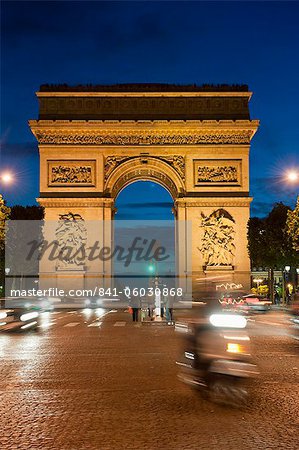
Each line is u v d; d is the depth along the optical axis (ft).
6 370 96.07
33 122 370.32
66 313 292.20
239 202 374.02
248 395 71.26
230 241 372.79
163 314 223.51
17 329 184.03
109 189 375.04
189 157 375.86
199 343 72.74
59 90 375.66
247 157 376.07
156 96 376.27
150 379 85.20
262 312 286.25
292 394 73.05
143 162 377.30
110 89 377.09
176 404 67.87
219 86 379.55
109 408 66.28
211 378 70.54
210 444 51.65
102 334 165.17
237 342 70.95
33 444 52.42
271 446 51.03
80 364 102.17
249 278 370.12
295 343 134.62
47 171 373.81
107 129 373.61
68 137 374.84
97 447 51.21
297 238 291.99
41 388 79.51
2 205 268.00
